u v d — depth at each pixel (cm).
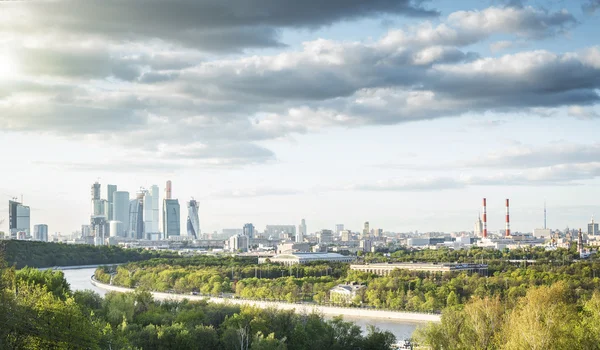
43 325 19412
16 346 18462
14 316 18825
